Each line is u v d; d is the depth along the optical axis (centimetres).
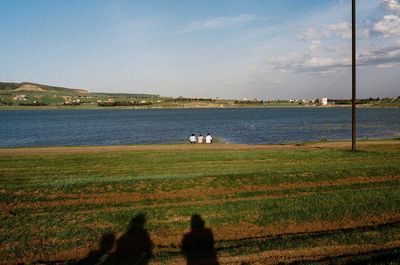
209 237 1087
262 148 2875
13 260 959
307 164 1942
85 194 1415
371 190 1411
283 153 2381
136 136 5966
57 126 8744
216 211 1221
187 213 1205
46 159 2275
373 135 5588
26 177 1702
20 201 1342
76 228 1116
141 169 1898
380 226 1075
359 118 11438
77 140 5447
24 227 1116
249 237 1088
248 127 7844
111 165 2036
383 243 925
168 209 1230
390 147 2850
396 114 14475
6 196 1369
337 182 1599
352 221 1179
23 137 5975
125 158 2284
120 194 1420
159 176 1630
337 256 850
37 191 1430
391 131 6294
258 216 1201
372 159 2111
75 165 2045
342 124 8475
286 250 902
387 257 803
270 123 9331
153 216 1189
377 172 1717
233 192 1462
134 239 1071
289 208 1249
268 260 846
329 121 9938
